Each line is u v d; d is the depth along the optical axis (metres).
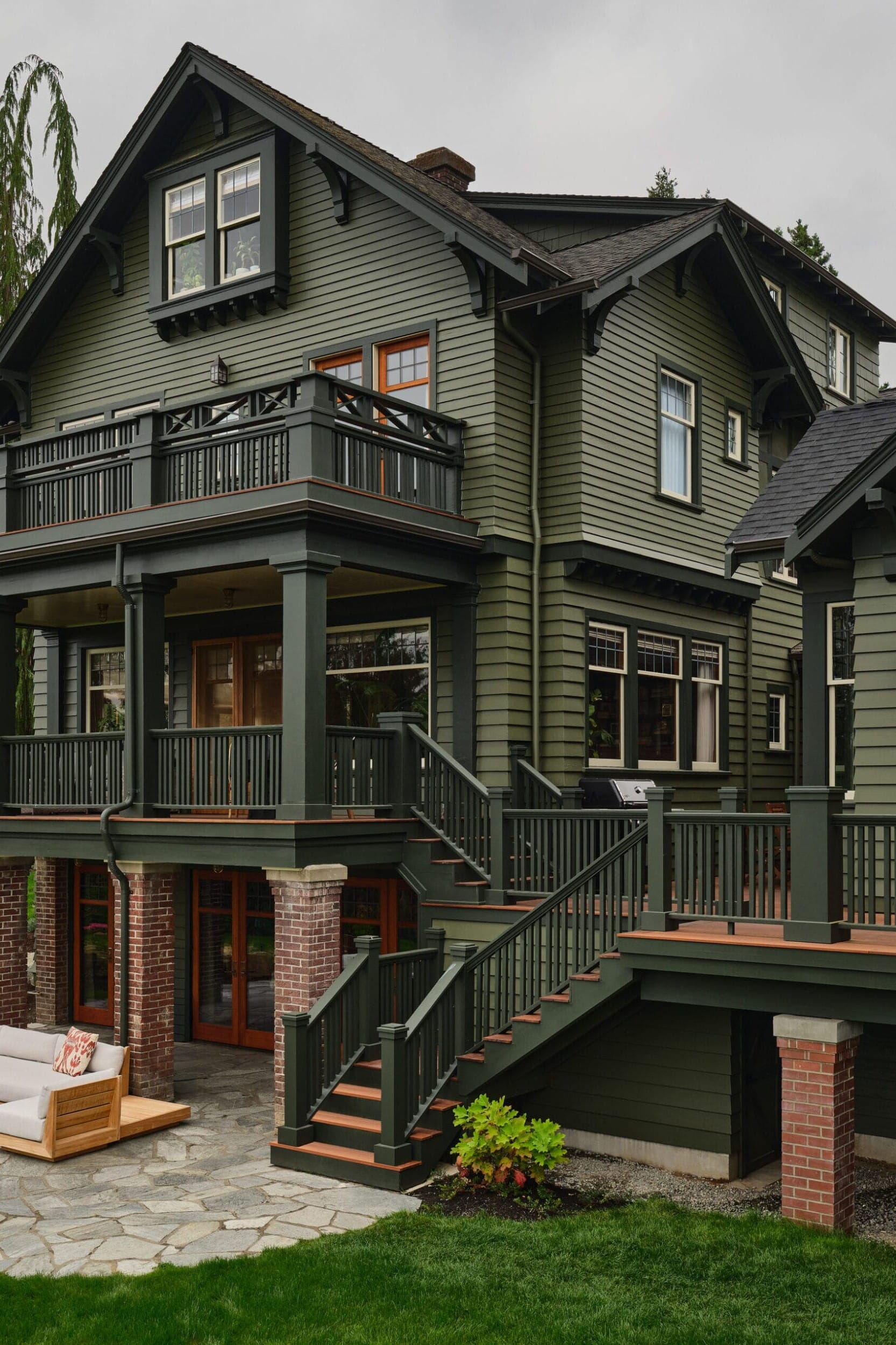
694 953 9.12
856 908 10.10
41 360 18.42
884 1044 10.77
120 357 17.36
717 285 17.16
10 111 24.50
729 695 17.47
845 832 10.28
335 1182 9.90
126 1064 12.42
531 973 10.55
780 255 19.03
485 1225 8.70
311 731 11.36
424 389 14.27
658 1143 10.68
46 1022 17.56
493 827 11.77
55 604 15.72
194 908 16.33
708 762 17.02
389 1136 9.83
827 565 10.80
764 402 18.20
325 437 11.70
